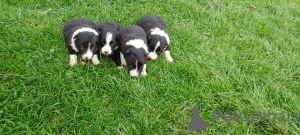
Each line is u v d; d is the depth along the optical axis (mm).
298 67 683
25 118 460
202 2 917
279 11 971
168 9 838
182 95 562
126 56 587
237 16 875
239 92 590
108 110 517
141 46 599
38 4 757
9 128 435
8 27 642
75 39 580
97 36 612
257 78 631
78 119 485
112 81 555
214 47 727
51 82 530
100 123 481
